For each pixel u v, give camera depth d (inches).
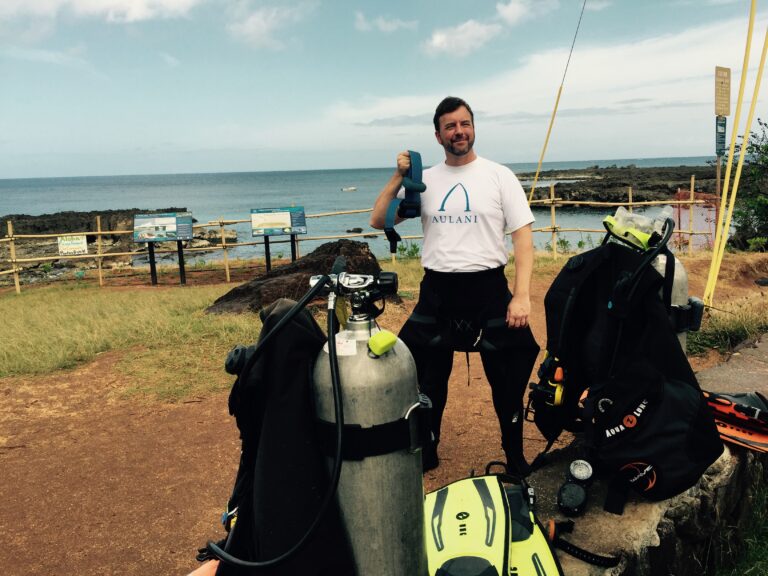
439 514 82.3
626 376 99.6
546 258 518.3
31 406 211.8
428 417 68.7
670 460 96.8
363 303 67.9
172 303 371.9
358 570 67.8
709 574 117.3
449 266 125.2
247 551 67.7
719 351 241.0
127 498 152.5
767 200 544.1
